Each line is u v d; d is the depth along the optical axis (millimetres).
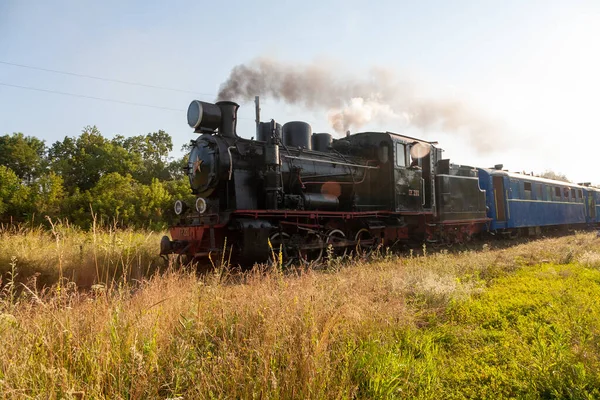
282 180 9258
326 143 11859
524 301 5559
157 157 43594
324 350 3174
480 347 4133
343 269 7625
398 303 5078
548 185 21234
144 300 4145
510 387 3246
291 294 4168
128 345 3090
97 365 2781
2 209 20562
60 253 4211
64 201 21297
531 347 3920
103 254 7988
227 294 4742
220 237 8336
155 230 19531
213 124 9461
